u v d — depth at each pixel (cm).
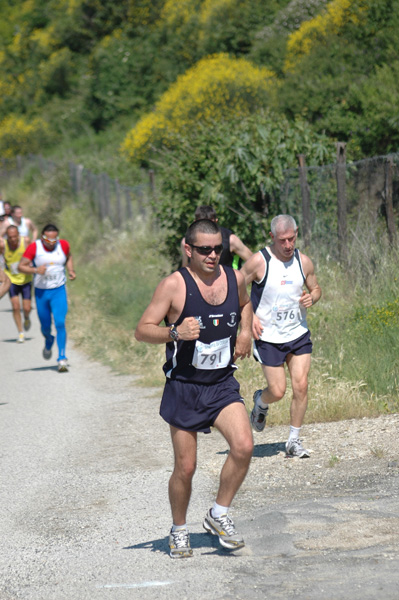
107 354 2409
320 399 1516
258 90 4500
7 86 8425
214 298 870
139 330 874
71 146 6875
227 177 2566
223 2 6000
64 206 5453
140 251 3672
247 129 2625
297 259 1254
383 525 920
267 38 5200
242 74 4603
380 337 1733
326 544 877
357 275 2105
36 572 884
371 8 3784
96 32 8144
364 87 3216
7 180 7131
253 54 5138
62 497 1176
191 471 883
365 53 3738
